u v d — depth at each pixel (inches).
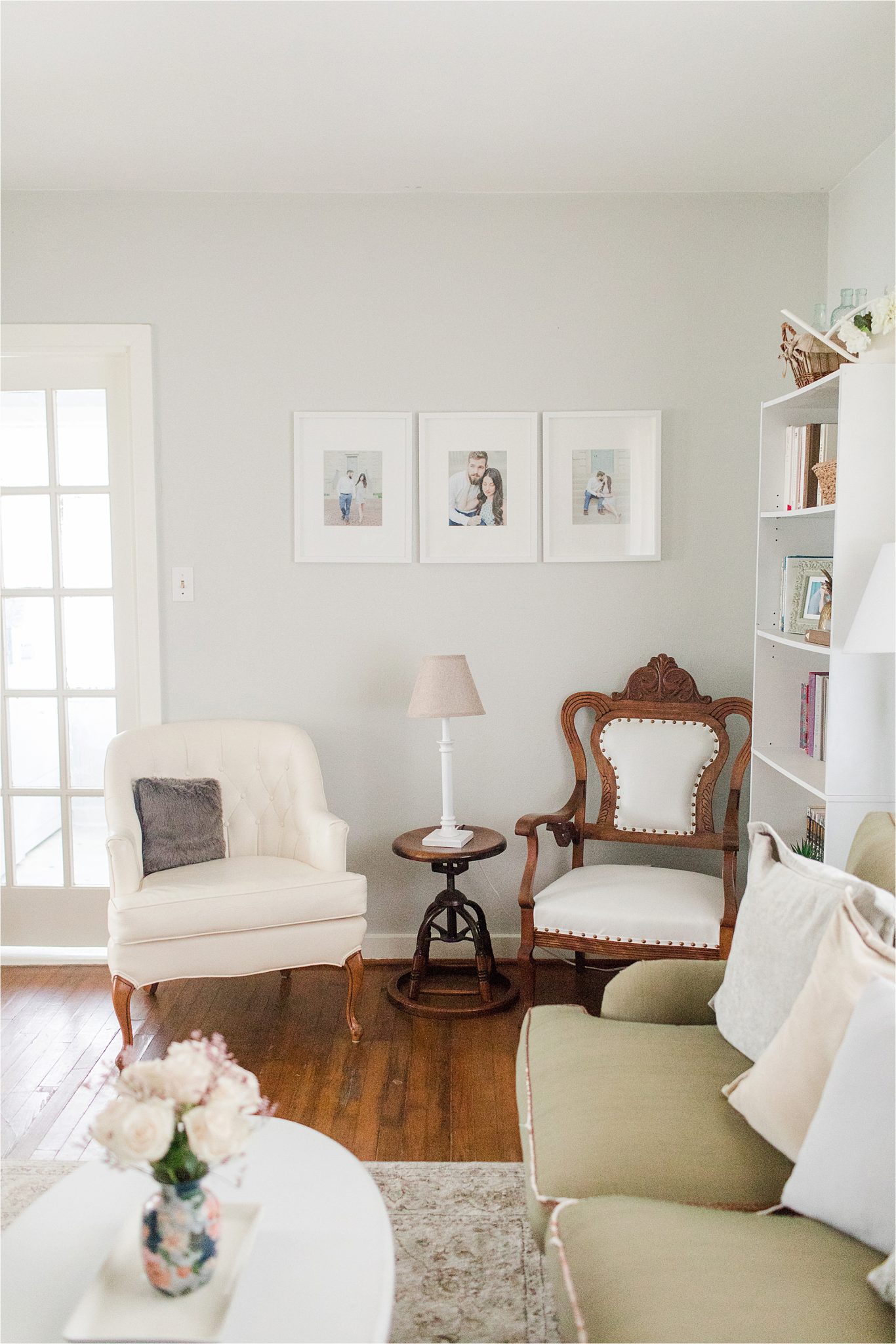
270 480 137.6
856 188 126.9
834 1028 61.2
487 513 137.7
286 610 138.8
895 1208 52.7
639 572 138.6
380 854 141.4
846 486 89.4
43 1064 111.7
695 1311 48.6
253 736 132.7
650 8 90.2
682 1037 77.9
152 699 139.2
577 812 133.2
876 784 91.2
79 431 141.7
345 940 114.6
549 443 136.6
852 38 95.6
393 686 139.7
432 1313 71.6
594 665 139.6
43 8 89.7
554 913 114.6
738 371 136.9
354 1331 49.9
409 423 136.4
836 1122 55.7
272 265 135.7
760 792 117.8
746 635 139.3
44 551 143.3
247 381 136.8
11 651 144.3
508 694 139.9
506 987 131.2
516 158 124.0
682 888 117.1
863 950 62.9
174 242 135.4
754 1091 64.2
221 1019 123.0
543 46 96.9
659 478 136.3
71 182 131.6
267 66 100.7
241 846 130.6
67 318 135.9
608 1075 72.1
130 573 142.0
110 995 131.2
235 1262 54.2
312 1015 124.3
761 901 75.1
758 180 131.3
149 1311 51.1
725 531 138.3
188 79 103.3
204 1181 62.8
